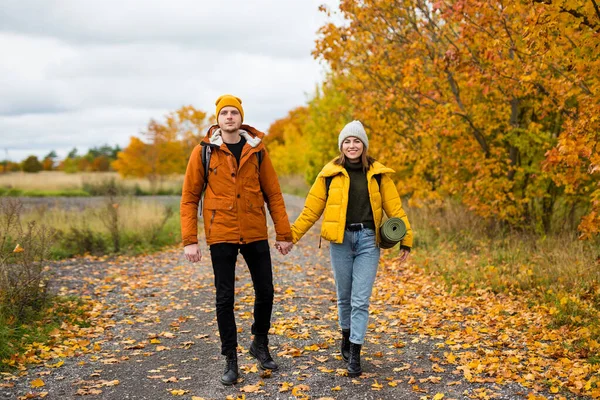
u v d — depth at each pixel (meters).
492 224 9.59
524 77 6.06
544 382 3.70
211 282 7.64
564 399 3.39
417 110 10.02
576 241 7.52
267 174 4.00
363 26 9.63
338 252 4.04
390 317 5.62
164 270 8.59
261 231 3.91
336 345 4.68
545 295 6.00
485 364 4.05
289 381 3.82
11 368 4.10
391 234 3.88
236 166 3.82
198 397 3.54
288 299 6.54
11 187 28.91
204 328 5.36
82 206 18.70
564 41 5.58
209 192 3.82
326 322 5.49
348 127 4.02
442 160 9.77
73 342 4.78
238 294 6.76
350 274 4.07
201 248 10.98
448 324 5.36
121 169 34.19
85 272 8.16
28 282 5.30
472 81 7.03
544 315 5.41
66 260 9.13
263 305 3.99
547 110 7.80
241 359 4.34
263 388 3.70
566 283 6.21
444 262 7.98
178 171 33.81
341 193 3.96
